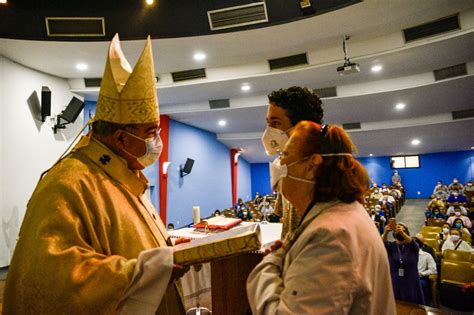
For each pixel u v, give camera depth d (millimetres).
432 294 4078
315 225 727
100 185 957
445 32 5555
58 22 5086
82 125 7844
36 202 862
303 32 5707
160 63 6871
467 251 4625
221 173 13602
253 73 7191
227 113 9938
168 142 10094
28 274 762
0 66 5902
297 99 1139
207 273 1779
